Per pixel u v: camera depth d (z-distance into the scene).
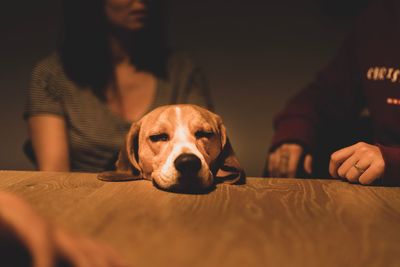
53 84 1.95
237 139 2.88
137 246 0.68
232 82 2.89
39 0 2.75
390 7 1.62
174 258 0.63
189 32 2.85
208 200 0.96
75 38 1.98
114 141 1.94
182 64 2.17
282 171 1.62
